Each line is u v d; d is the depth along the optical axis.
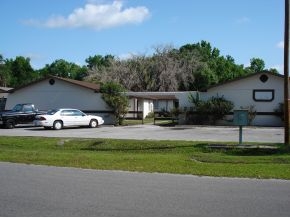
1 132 27.56
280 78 31.97
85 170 11.91
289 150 17.08
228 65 76.69
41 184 9.69
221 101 32.69
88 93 37.47
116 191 8.97
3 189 9.08
